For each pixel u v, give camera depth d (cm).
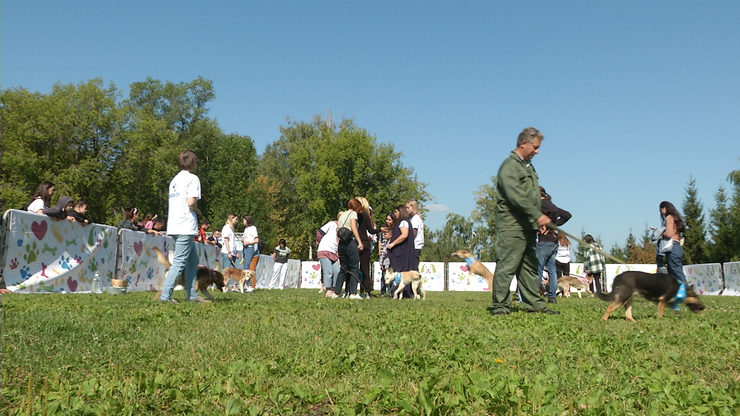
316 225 5609
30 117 4081
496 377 296
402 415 240
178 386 288
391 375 296
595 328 542
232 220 1522
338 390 278
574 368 338
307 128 6600
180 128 5938
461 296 1561
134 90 5756
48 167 4141
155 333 440
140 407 252
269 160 6650
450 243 8056
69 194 4066
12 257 866
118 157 4562
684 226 959
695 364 356
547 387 270
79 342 393
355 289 1106
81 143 4353
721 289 2038
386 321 565
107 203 4481
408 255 1232
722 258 5288
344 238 1088
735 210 5147
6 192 3753
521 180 693
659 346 425
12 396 267
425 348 396
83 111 4294
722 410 246
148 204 5122
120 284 1055
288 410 253
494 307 705
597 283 1585
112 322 490
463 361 347
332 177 5362
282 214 6297
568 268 1656
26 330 419
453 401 251
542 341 434
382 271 1449
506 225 707
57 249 974
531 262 746
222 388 278
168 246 1448
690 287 709
